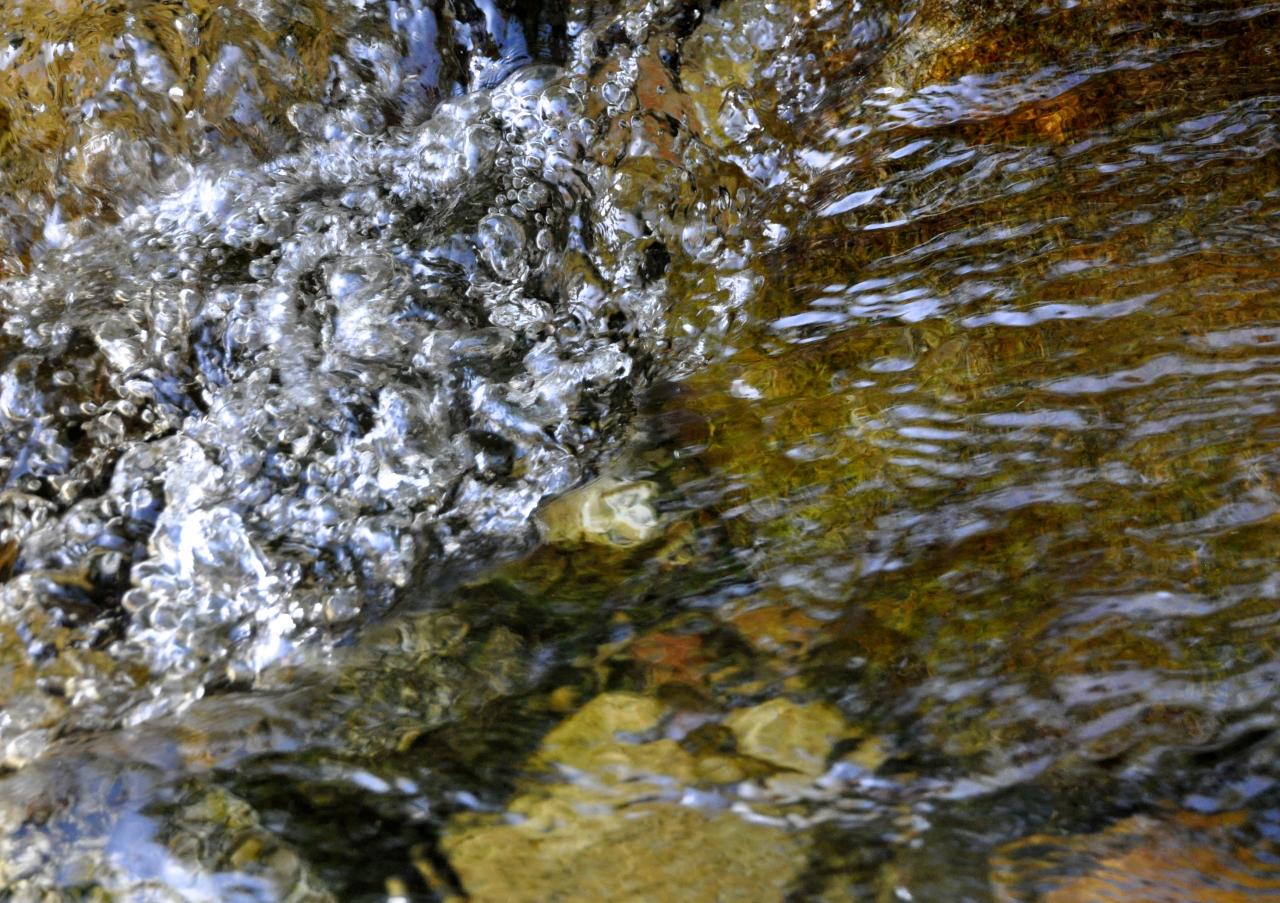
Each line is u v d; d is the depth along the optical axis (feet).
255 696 3.62
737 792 3.32
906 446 3.81
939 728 3.35
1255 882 3.12
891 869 3.20
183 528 3.97
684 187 4.73
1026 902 3.14
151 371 4.41
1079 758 3.28
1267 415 3.68
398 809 3.35
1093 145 4.43
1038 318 4.00
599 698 3.49
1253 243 4.03
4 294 4.66
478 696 3.54
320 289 4.64
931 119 4.66
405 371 4.33
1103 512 3.59
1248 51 4.59
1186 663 3.36
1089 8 4.78
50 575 3.89
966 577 3.55
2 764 3.51
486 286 4.62
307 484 4.06
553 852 3.27
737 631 3.56
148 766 3.47
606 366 4.30
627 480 3.95
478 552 3.88
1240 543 3.50
